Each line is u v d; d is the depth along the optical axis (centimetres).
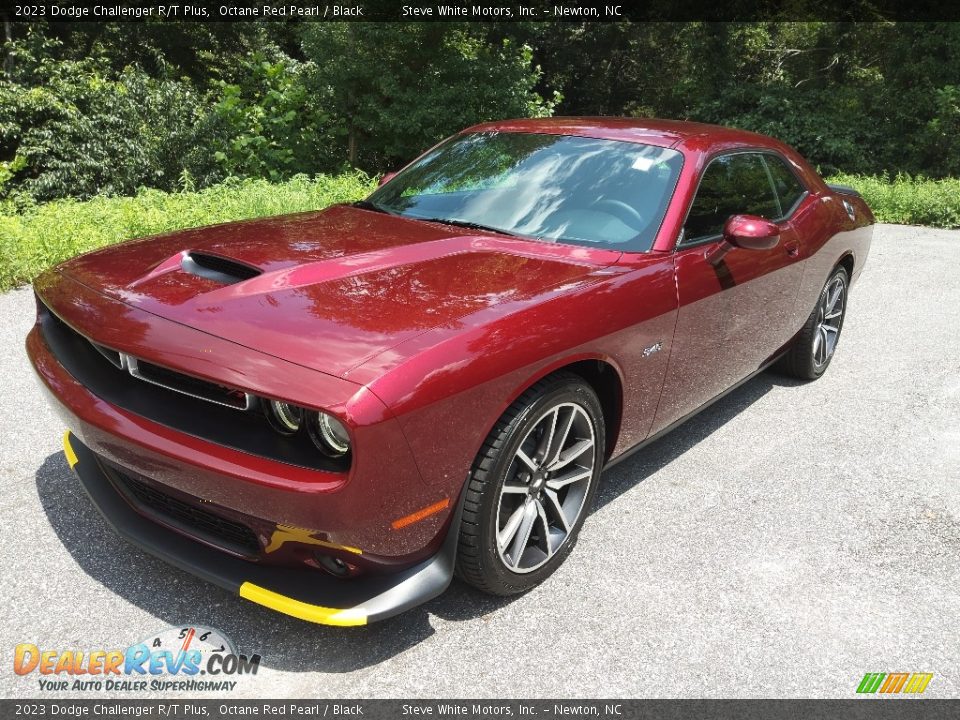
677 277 301
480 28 1731
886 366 531
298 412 205
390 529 213
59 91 1648
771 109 2309
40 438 350
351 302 235
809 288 435
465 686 224
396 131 1670
